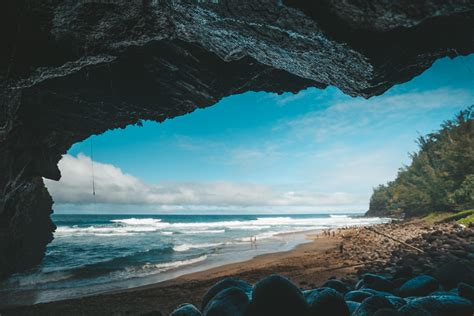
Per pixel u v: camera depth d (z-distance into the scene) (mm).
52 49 7172
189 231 49188
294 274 11828
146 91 10406
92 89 10016
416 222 32906
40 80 7883
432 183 37375
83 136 12820
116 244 30172
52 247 27828
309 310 3588
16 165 11383
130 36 7133
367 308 3744
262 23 5234
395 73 5770
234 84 10891
